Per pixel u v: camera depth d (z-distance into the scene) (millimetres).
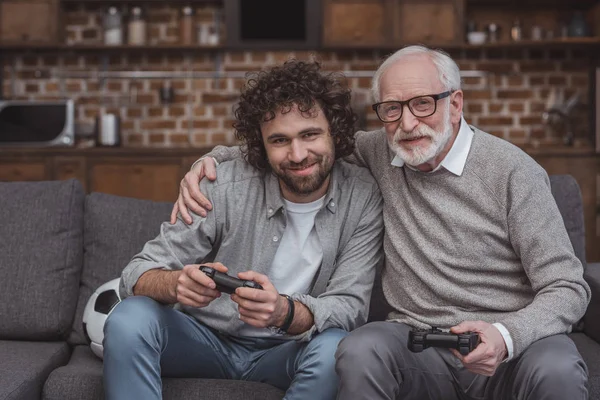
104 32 5441
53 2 5367
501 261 1879
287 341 1985
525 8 5551
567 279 1774
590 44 5285
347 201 1989
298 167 1877
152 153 5016
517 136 5578
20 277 2287
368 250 1985
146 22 5551
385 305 2201
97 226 2379
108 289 2154
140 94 5598
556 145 5496
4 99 5609
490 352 1640
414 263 1916
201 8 5551
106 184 5043
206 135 5613
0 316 2256
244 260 1988
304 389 1760
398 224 1968
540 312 1727
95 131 5293
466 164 1903
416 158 1868
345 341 1751
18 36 5367
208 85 5594
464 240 1873
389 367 1753
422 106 1872
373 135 2119
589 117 5434
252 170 2012
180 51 5578
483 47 5328
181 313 1922
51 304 2271
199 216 1949
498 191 1870
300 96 1838
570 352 1673
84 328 2152
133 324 1747
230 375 1997
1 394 1806
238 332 1980
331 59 5574
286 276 1984
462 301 1868
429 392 1882
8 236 2328
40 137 5176
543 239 1807
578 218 2318
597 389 1859
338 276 1954
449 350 1868
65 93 5617
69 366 2072
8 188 2418
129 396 1734
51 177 5047
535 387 1646
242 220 1971
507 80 5555
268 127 1879
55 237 2334
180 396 1865
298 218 1979
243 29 5371
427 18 5293
